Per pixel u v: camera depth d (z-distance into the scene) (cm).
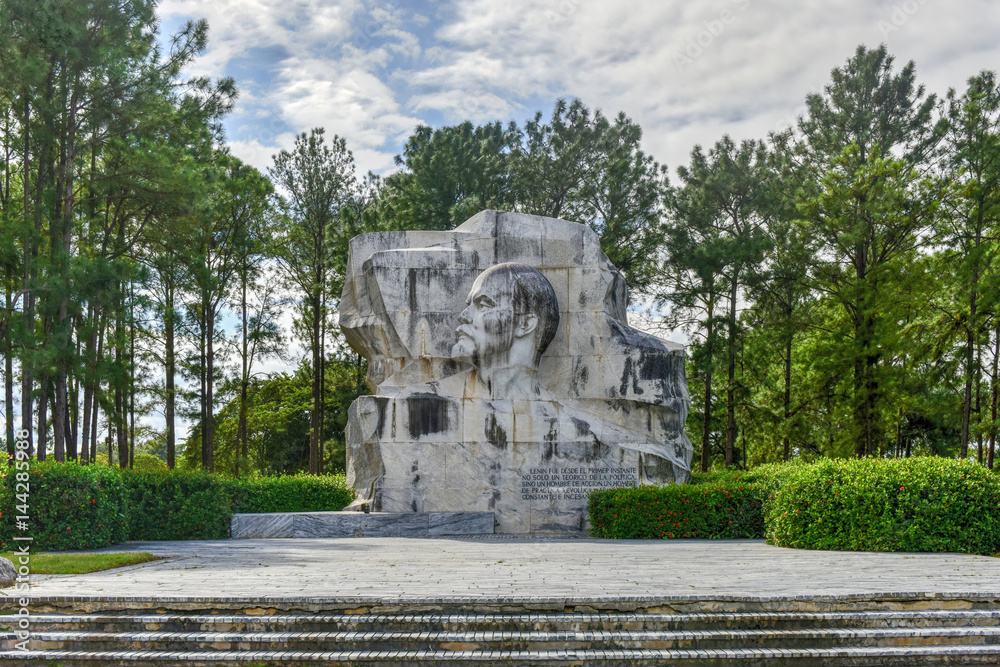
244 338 3316
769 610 696
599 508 1417
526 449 1511
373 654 641
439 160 3384
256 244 2997
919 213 2584
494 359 1534
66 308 1967
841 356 2739
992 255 2503
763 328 3066
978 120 2509
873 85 3070
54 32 1853
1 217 1964
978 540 1102
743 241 2773
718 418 3450
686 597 697
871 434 2719
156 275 2491
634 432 1570
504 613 687
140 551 1159
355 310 1691
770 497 1311
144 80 2102
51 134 1961
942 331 2725
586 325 1608
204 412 3073
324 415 3753
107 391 2567
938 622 693
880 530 1140
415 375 1580
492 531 1462
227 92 2344
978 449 3189
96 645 673
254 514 1448
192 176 2153
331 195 3241
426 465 1505
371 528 1445
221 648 664
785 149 3272
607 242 3138
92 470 1291
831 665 645
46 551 1167
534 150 3306
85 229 2288
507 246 1631
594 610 693
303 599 699
